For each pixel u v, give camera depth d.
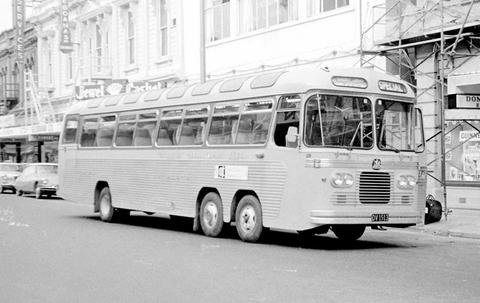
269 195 13.66
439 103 20.31
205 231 15.45
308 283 9.59
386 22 21.30
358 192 13.08
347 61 23.55
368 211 13.14
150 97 17.86
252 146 14.15
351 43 23.48
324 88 13.05
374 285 9.41
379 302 8.30
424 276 10.14
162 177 17.02
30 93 47.56
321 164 12.86
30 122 49.38
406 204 13.65
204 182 15.52
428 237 15.84
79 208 25.34
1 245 13.90
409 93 13.98
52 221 19.59
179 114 16.59
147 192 17.59
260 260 11.77
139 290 9.20
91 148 20.17
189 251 12.96
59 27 45.97
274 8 27.31
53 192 31.94
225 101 15.11
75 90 35.41
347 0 23.94
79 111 21.05
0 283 9.80
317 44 25.02
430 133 20.50
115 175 18.98
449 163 20.58
